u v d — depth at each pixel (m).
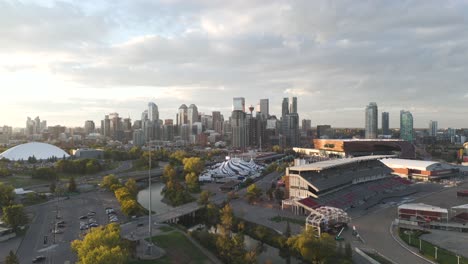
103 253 135.62
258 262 177.62
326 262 163.88
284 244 191.12
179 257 178.00
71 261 168.00
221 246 177.62
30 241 198.62
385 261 169.00
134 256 173.50
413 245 190.62
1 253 179.38
